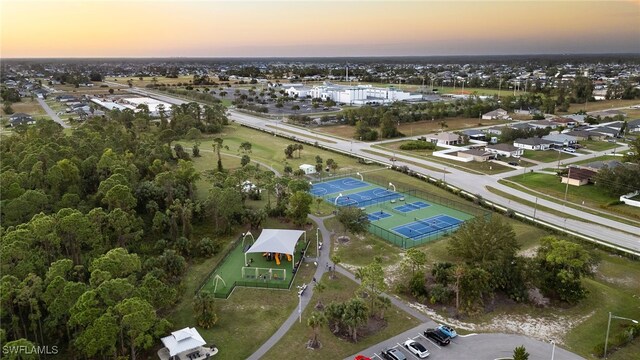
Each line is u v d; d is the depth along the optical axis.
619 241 83.25
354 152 152.75
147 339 47.66
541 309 61.38
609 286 68.44
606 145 161.12
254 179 118.19
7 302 48.56
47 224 60.09
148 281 54.72
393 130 177.25
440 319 58.78
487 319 58.91
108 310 46.41
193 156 142.88
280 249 72.50
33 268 55.00
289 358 50.94
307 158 143.75
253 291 65.69
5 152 110.62
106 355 47.69
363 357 49.84
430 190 112.56
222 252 78.50
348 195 108.38
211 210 87.44
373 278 57.88
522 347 48.03
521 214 96.19
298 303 62.41
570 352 52.44
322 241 82.69
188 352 51.25
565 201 104.06
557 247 63.19
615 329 56.94
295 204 85.81
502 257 63.59
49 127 130.62
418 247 80.25
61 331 51.66
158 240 79.56
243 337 54.81
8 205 71.75
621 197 102.25
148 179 105.06
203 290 60.75
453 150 148.75
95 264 54.03
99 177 94.56
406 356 51.22
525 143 155.88
